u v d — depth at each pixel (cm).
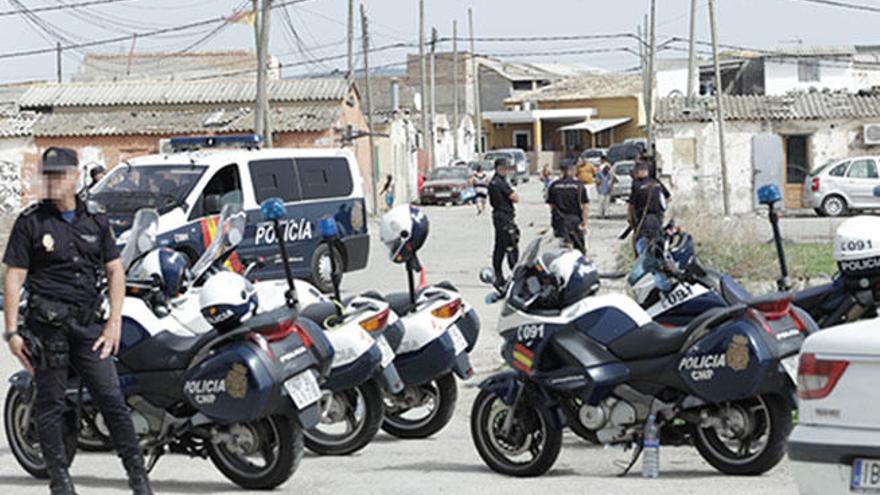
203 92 6072
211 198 2350
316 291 1249
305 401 1034
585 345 1063
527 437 1095
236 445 1045
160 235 2248
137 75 8925
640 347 1051
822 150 5794
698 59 10781
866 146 5778
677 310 1145
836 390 765
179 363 1049
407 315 1274
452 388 1310
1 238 2866
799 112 5812
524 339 1077
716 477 1064
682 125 5875
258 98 4372
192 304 1088
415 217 1267
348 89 6128
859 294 1221
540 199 6781
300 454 1048
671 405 1051
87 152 5822
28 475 1145
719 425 1042
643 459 1079
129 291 1080
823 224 4128
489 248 3744
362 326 1173
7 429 1134
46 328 927
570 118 11488
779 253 1204
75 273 932
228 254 1158
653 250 1154
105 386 949
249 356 1012
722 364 1016
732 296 1063
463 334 1304
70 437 1029
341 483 1085
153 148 5784
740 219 3416
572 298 1074
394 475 1119
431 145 8838
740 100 5956
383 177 7081
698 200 4859
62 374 945
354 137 5828
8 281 920
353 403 1217
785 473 1068
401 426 1322
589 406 1067
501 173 2553
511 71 14288
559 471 1123
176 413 1069
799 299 1246
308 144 5716
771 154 5669
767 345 1008
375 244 4100
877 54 10762
